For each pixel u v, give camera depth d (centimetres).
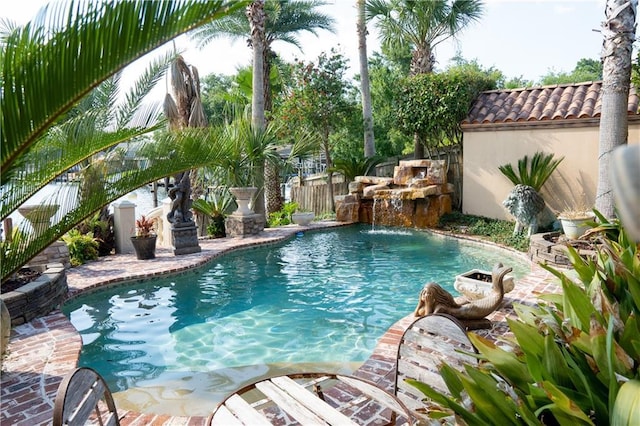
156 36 256
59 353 536
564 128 1243
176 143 457
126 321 679
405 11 1595
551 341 157
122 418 398
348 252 1149
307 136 1507
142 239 1025
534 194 1120
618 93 845
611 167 82
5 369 493
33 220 413
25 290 650
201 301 771
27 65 254
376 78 2338
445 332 313
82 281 846
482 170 1407
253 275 940
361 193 1631
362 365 484
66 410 231
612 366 138
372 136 1902
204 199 1409
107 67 260
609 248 202
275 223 1556
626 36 838
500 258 1047
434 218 1441
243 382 479
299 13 1912
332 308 722
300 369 507
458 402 168
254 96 1516
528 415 137
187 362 535
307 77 1812
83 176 416
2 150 268
